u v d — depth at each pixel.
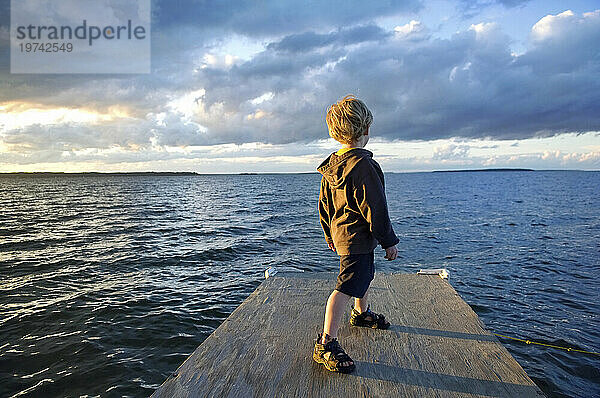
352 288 2.06
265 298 3.04
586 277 8.48
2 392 3.94
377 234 2.02
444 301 2.94
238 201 38.31
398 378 1.86
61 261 10.10
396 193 49.62
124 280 8.20
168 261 10.15
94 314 6.09
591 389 4.14
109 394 3.92
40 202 38.34
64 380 4.17
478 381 1.82
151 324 5.70
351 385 1.80
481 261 10.15
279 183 116.94
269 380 1.85
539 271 9.04
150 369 4.42
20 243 13.00
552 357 4.82
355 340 2.29
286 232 15.67
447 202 32.69
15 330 5.46
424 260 10.37
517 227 16.61
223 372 1.92
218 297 7.02
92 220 20.67
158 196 50.00
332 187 2.18
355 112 2.08
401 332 2.40
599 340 5.29
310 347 2.20
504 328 5.69
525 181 109.12
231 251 11.53
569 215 21.30
